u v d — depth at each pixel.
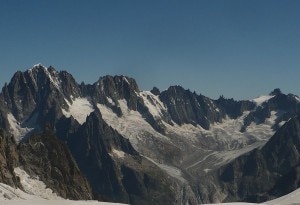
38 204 158.00
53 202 163.00
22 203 156.88
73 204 163.50
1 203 153.12
